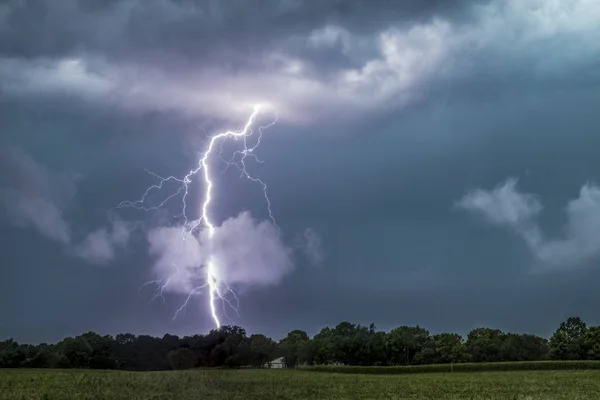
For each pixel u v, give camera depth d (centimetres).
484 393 5594
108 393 4778
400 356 13275
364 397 5147
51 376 6444
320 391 5597
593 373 9031
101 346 11088
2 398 4366
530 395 5384
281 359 12875
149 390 5103
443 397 5225
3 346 10850
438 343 13588
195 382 6009
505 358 13662
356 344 13038
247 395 5031
